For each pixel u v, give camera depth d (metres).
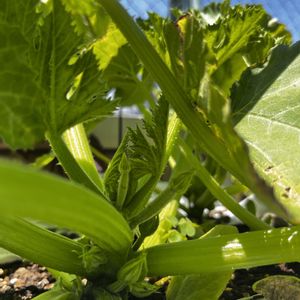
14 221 0.21
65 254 0.22
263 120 0.23
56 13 0.21
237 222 0.42
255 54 0.32
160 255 0.22
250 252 0.21
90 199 0.17
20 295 0.29
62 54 0.21
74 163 0.22
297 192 0.19
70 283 0.24
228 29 0.30
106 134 0.82
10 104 0.20
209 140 0.22
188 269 0.22
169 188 0.23
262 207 0.42
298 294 0.25
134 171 0.22
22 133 0.20
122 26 0.22
